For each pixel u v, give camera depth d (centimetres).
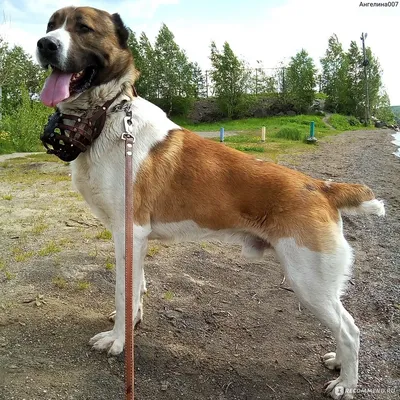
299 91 1697
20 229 202
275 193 109
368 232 242
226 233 117
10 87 710
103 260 168
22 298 136
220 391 108
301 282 106
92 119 108
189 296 152
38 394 97
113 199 110
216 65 1667
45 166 387
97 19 110
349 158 555
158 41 1684
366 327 141
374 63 1942
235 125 1478
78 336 120
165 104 1694
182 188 113
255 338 131
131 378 89
